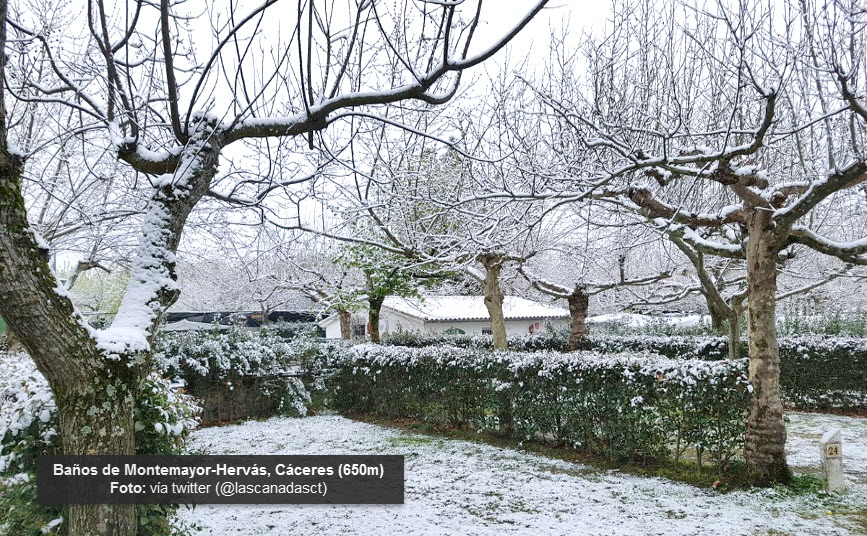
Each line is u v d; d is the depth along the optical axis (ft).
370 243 23.75
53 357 9.27
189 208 11.93
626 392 23.50
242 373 37.04
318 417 38.19
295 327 79.82
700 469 21.81
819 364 36.01
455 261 31.50
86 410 9.79
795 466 23.16
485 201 30.53
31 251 8.91
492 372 29.50
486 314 77.15
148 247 11.30
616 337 49.37
